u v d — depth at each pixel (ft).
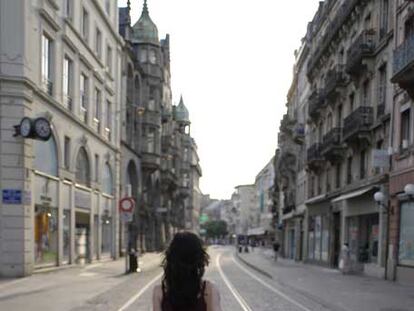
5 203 68.33
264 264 127.85
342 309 45.83
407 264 73.61
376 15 91.71
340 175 114.73
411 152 73.05
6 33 69.26
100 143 116.37
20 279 66.44
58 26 82.99
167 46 241.55
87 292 54.80
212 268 112.98
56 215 84.79
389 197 80.79
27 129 67.41
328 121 127.13
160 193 230.07
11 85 68.80
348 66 99.76
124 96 146.51
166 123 237.04
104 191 122.83
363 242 95.55
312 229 142.72
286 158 196.24
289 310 45.34
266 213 376.48
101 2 116.88
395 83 75.00
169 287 10.25
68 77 92.89
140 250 180.04
